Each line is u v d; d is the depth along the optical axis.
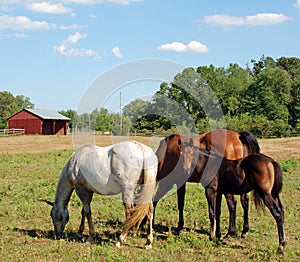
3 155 25.81
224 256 7.11
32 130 52.12
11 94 104.25
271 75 55.47
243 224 8.40
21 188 13.95
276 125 43.25
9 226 9.02
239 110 51.84
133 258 6.89
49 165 20.25
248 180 7.55
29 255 7.05
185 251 7.40
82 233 8.35
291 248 7.59
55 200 8.27
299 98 55.38
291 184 14.12
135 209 7.27
